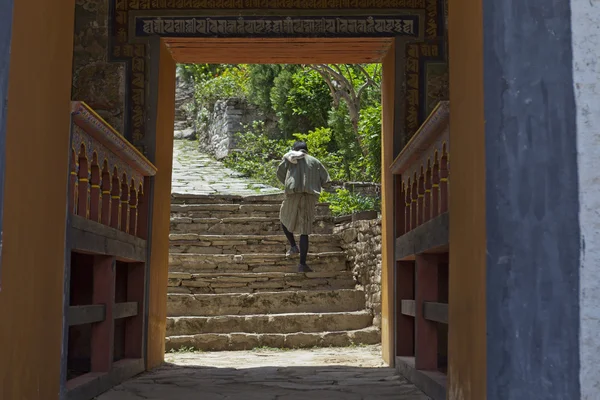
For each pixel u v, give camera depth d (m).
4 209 3.17
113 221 5.79
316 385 6.04
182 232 12.64
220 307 10.23
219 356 8.80
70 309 4.52
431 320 5.86
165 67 7.86
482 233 3.19
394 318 7.26
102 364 5.52
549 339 2.97
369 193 15.17
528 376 2.98
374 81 17.34
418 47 7.67
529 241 3.02
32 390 3.58
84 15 7.66
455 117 3.86
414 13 7.70
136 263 6.91
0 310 3.15
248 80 22.69
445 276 6.82
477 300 3.30
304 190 11.11
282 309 10.41
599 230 2.97
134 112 7.54
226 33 7.65
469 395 3.47
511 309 3.01
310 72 20.72
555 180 3.01
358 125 16.91
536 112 3.04
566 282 2.97
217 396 5.37
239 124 22.17
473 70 3.39
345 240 11.71
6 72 3.16
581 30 3.04
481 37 3.20
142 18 7.67
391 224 7.50
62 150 4.06
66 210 4.18
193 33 7.64
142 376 6.52
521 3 3.09
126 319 6.89
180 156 23.17
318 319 10.01
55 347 4.00
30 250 3.52
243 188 16.88
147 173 6.78
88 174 4.85
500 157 3.07
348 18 7.68
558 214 3.00
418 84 7.64
